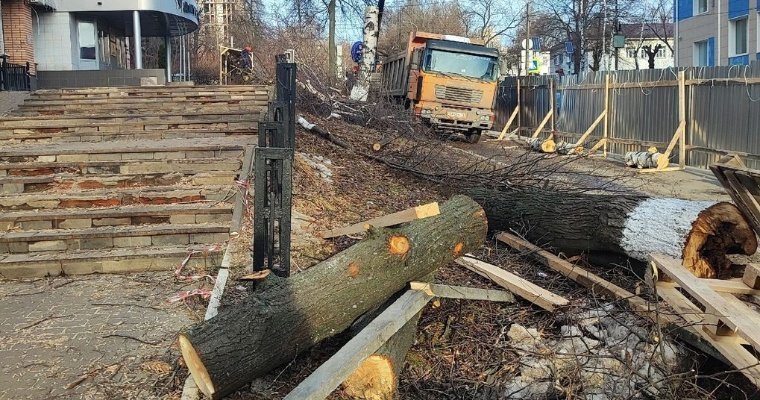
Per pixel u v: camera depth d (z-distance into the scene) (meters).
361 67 20.06
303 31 29.28
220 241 6.77
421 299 4.61
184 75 33.88
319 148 11.20
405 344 4.51
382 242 4.71
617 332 4.99
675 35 30.56
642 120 16.25
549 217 6.73
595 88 18.39
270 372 4.29
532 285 5.69
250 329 3.88
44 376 4.25
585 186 9.55
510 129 25.23
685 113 14.54
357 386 4.10
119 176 7.93
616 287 5.59
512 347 4.85
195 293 5.60
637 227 5.77
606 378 4.48
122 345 4.69
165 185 7.92
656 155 14.16
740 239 5.30
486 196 7.75
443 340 5.02
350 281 4.43
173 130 10.63
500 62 19.22
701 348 4.60
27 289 5.91
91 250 6.60
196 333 3.77
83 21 22.75
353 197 8.73
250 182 7.81
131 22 25.25
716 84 13.60
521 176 8.88
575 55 40.22
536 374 4.56
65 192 7.62
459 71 18.97
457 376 4.63
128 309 5.37
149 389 4.11
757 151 12.57
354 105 15.85
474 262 6.18
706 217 5.31
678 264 5.07
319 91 16.88
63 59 21.61
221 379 3.71
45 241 6.62
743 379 4.44
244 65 24.16
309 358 4.53
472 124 19.16
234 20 41.69
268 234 5.14
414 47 20.16
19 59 19.61
